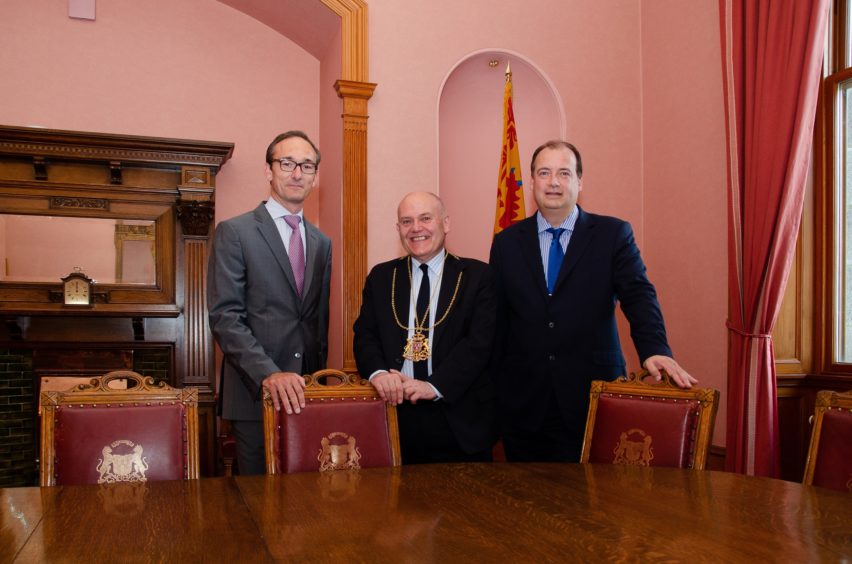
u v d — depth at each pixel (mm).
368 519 1541
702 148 4652
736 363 4027
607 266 2893
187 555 1303
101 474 2100
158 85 5133
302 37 5250
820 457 2102
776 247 3844
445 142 5105
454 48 4824
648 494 1769
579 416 2840
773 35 3924
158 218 4883
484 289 2832
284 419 2295
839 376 3969
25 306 4574
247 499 1730
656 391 2377
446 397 2609
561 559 1277
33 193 4656
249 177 5293
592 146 5094
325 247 2996
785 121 3834
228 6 5305
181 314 4879
